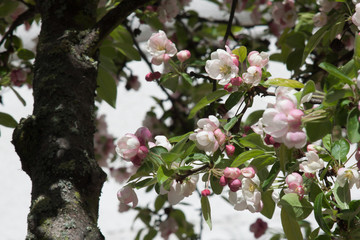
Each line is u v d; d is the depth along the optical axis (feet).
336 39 6.35
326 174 5.40
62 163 5.36
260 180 5.48
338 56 6.97
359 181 5.27
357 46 5.16
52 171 5.35
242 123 6.97
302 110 5.16
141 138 5.28
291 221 5.49
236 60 5.44
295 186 5.25
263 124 5.10
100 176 5.44
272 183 5.41
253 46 8.77
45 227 5.20
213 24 10.32
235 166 5.37
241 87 5.50
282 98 5.04
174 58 6.31
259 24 9.79
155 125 8.91
